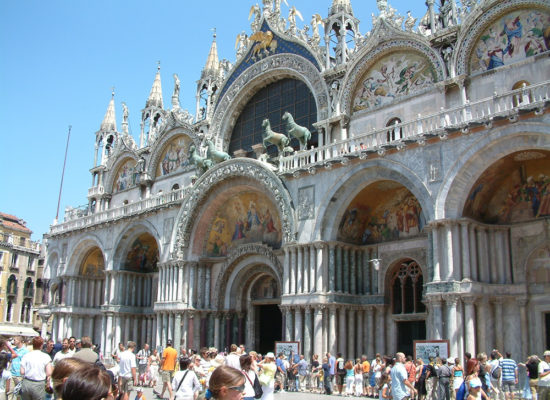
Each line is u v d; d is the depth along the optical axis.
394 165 29.61
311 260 32.66
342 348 31.84
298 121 40.75
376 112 35.03
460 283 26.22
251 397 13.05
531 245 27.27
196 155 43.84
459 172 26.95
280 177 35.47
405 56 34.19
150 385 31.33
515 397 23.80
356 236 34.06
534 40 28.78
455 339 25.67
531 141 24.89
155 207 45.09
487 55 30.34
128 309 48.94
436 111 31.88
